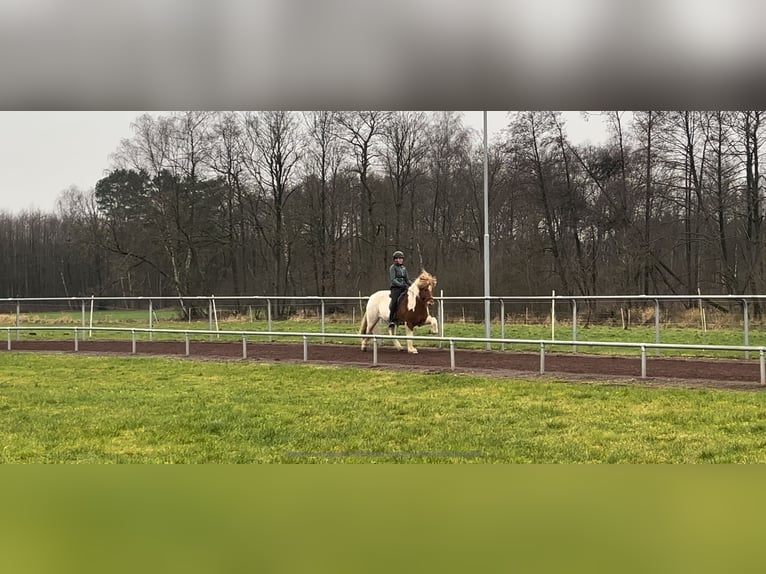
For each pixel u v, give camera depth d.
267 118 41.25
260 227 43.41
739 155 33.09
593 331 21.34
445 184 42.56
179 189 43.75
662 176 35.72
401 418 8.32
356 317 26.22
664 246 35.72
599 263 38.44
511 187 40.31
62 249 57.19
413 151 41.53
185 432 7.82
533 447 6.81
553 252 38.88
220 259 47.38
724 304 22.80
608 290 36.56
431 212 42.75
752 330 20.31
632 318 23.36
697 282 34.66
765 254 31.53
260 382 11.49
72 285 56.94
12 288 57.19
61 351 17.89
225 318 29.34
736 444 6.70
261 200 43.34
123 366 14.19
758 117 31.91
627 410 8.38
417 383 10.81
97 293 55.12
